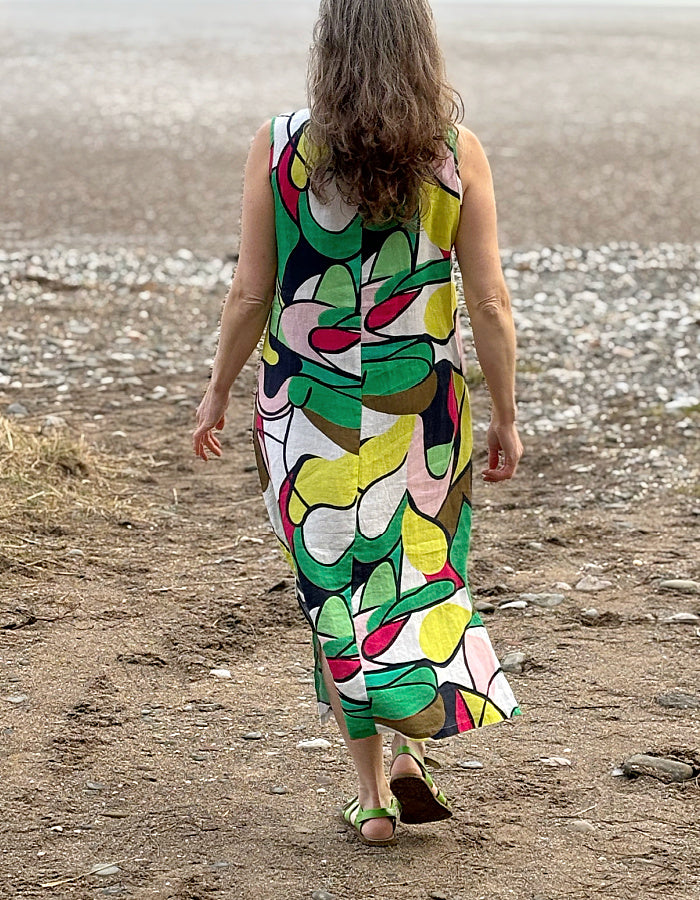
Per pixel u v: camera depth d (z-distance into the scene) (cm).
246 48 7800
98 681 924
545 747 845
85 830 729
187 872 686
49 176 3656
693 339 2056
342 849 714
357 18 626
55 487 1309
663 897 667
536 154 4284
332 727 870
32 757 812
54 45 7738
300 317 669
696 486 1395
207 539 1230
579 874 689
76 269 2477
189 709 891
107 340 1978
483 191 670
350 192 638
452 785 791
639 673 959
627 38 10100
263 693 923
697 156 4322
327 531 675
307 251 659
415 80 631
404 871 690
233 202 3341
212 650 992
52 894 663
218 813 752
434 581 687
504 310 679
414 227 658
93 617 1037
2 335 1967
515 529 1280
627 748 841
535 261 2677
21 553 1147
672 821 747
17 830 726
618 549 1223
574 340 2053
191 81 6056
